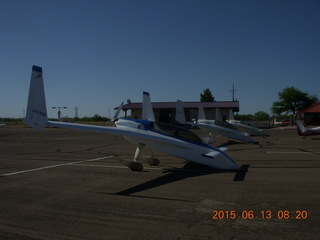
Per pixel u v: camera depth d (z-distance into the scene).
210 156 9.03
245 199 5.89
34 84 7.62
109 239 4.04
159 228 4.41
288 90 58.62
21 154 14.33
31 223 4.72
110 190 6.88
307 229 4.29
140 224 4.59
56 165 10.84
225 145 18.62
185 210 5.25
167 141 9.34
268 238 3.97
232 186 7.04
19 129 45.00
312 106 51.62
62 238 4.11
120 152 15.06
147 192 6.62
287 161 11.09
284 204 5.52
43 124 7.83
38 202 5.93
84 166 10.56
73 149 16.66
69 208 5.50
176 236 4.09
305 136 23.80
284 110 58.56
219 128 19.91
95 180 8.05
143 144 9.77
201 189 6.80
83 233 4.27
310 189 6.64
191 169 9.67
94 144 19.84
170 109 51.44
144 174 8.88
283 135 28.02
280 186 6.96
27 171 9.57
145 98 13.44
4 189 7.07
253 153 13.86
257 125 60.12
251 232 4.20
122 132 8.87
